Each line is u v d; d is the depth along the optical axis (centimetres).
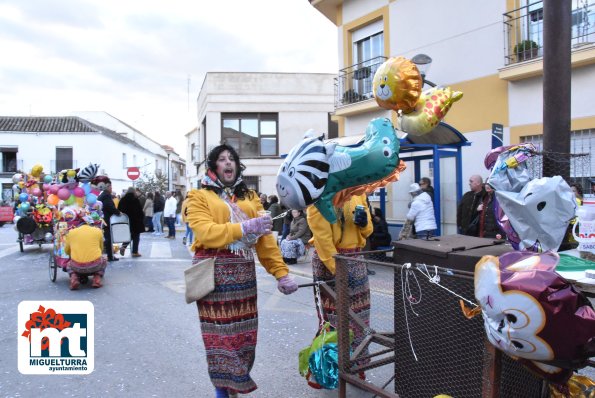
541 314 185
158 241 1552
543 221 253
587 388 226
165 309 636
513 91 881
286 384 388
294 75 2262
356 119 1263
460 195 860
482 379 241
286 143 2269
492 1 911
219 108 2253
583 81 775
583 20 788
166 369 426
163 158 5628
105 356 461
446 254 274
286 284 321
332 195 299
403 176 1076
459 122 980
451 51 993
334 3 1291
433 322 279
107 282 827
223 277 295
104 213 1075
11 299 699
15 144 3541
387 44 1151
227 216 303
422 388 288
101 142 3647
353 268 355
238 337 297
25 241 1277
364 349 339
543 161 301
